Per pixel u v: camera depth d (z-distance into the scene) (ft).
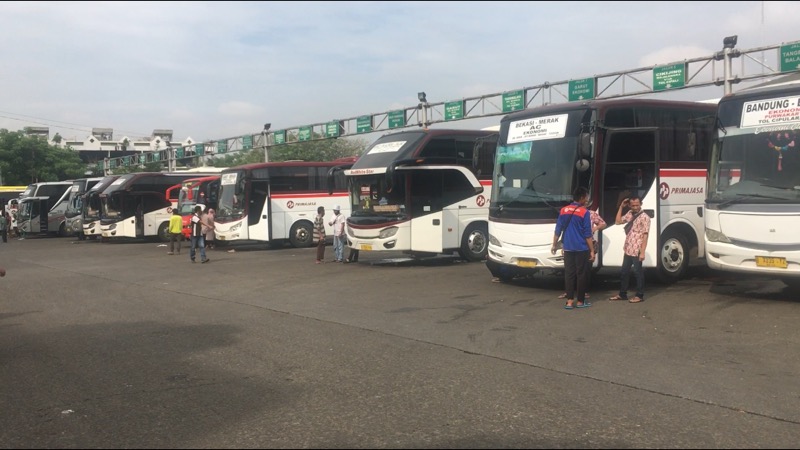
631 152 37.76
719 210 34.71
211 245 87.35
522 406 18.42
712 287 39.11
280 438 16.28
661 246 39.99
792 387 19.81
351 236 59.16
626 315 31.45
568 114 38.47
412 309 34.94
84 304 39.83
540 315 32.04
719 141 35.68
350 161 89.40
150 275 55.93
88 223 111.14
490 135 59.77
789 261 31.73
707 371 21.70
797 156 32.27
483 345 26.05
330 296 40.60
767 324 28.58
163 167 234.17
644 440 15.72
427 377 21.61
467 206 58.59
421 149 56.18
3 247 102.17
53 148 207.31
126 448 15.78
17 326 32.73
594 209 36.86
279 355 25.17
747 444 15.40
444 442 15.81
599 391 19.72
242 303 38.81
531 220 38.52
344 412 18.21
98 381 21.95
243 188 81.97
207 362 24.30
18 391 20.90
